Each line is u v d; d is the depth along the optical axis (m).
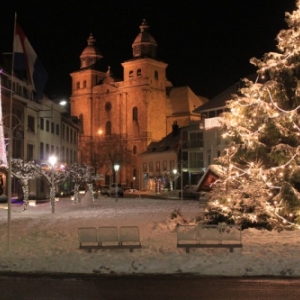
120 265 13.70
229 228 16.23
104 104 122.25
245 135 21.77
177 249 15.52
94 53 128.12
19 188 51.00
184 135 83.06
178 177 86.38
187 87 120.94
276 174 21.16
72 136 77.94
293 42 21.89
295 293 10.82
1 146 31.67
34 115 56.78
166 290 11.21
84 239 15.60
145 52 117.94
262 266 13.22
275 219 20.78
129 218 27.02
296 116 21.00
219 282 12.00
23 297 10.60
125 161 113.19
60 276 12.84
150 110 114.88
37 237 19.17
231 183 22.61
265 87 21.45
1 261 14.45
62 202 47.38
